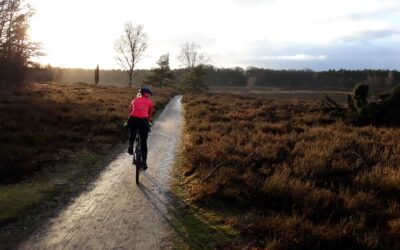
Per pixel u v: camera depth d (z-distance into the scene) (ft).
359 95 71.15
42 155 34.96
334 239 18.66
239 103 109.09
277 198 24.73
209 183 27.40
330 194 24.39
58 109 65.26
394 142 46.85
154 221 22.13
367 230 20.17
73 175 31.45
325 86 499.10
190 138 48.62
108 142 45.57
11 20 120.57
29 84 130.21
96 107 74.59
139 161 29.60
